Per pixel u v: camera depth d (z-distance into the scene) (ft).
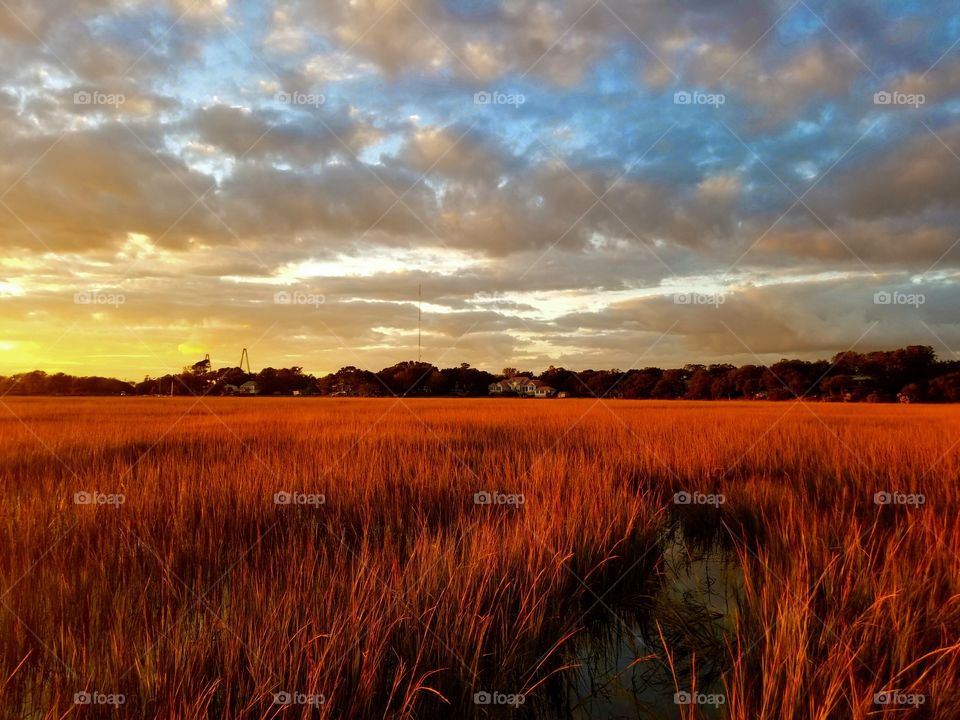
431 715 9.68
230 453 30.94
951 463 26.30
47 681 9.64
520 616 12.04
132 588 12.41
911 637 10.89
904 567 13.41
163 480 22.12
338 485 22.36
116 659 9.46
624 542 16.67
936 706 9.06
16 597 11.51
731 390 177.68
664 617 14.37
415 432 42.42
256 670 9.35
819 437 36.99
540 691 11.21
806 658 10.00
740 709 9.09
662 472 27.45
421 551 14.07
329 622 10.62
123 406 92.79
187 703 8.65
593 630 14.11
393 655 10.61
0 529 16.08
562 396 213.05
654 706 11.03
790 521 16.96
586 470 24.63
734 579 16.30
